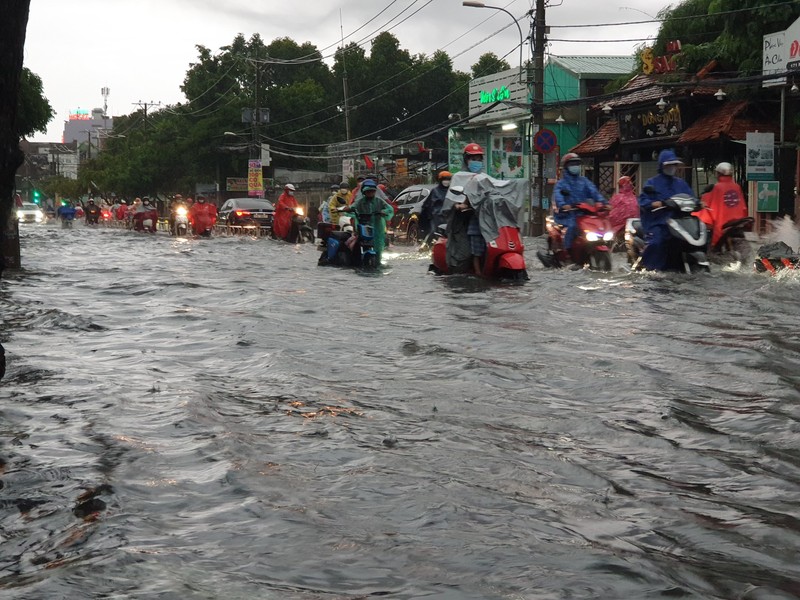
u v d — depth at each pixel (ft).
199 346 23.81
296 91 221.87
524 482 12.10
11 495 11.38
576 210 48.37
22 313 31.73
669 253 44.86
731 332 25.76
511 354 22.27
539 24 100.32
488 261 44.06
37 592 8.21
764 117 86.17
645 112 98.78
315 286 41.81
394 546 9.62
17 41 15.52
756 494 11.68
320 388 18.30
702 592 8.46
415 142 178.19
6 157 15.61
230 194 213.25
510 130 143.13
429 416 15.90
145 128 287.69
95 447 13.65
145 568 8.84
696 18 95.55
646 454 13.56
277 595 8.31
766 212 75.25
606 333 25.71
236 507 10.86
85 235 128.06
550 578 8.75
